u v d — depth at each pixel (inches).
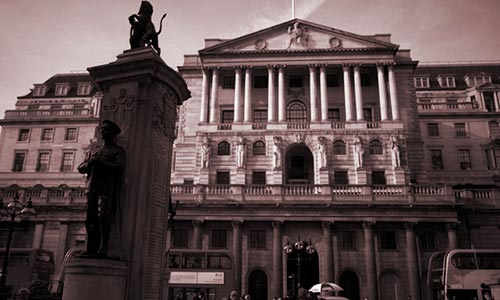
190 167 1988.2
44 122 2618.1
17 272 1211.9
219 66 2026.3
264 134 1892.2
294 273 1651.1
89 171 446.0
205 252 1151.6
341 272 1594.5
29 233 1696.6
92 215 426.9
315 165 1835.6
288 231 1646.2
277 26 2060.8
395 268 1581.0
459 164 2554.1
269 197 1642.5
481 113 2613.2
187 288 1111.0
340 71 2070.6
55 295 821.9
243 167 1824.6
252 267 1608.0
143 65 489.1
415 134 1977.1
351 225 1637.6
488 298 859.4
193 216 1632.6
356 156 1813.5
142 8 544.4
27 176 2518.5
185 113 2085.4
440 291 1046.4
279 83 1994.3
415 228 1608.0
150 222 471.2
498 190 1663.4
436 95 2815.0
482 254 995.3
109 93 498.3
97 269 398.9
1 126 2635.3
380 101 1939.0
